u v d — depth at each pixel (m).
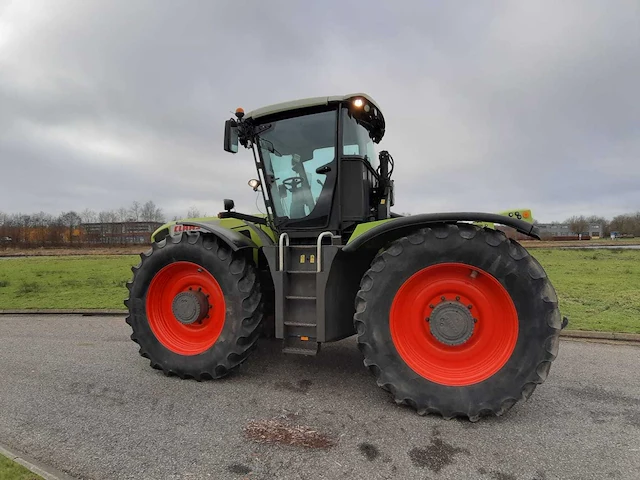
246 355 3.30
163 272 3.56
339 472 2.02
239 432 2.44
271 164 3.72
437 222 2.84
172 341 3.52
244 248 3.32
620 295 8.02
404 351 2.77
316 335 3.01
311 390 3.12
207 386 3.22
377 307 2.79
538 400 2.96
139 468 2.06
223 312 3.40
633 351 4.36
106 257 23.23
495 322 2.72
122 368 3.70
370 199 3.92
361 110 3.46
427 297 2.82
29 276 12.41
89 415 2.68
